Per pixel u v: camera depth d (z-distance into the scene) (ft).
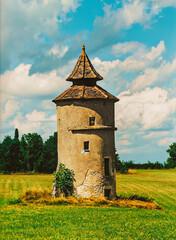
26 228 59.36
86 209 77.20
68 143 92.79
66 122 93.45
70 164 91.81
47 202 86.74
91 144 91.09
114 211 76.64
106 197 90.38
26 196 93.25
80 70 97.50
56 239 52.13
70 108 92.94
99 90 94.17
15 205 83.30
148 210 82.99
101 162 91.04
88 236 54.54
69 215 70.03
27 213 71.97
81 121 91.71
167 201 117.91
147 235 56.65
